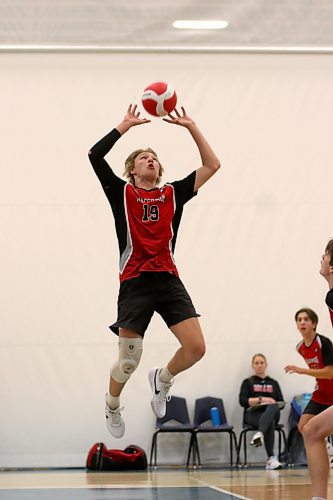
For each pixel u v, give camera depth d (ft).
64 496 39.63
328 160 79.05
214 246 77.46
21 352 75.00
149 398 74.90
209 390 75.51
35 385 74.69
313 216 78.43
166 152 77.77
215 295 76.89
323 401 49.42
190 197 36.60
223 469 68.18
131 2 68.49
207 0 68.64
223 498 36.63
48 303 75.66
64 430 74.38
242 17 70.49
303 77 79.51
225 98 78.69
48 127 77.20
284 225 78.18
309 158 78.95
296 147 78.95
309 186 78.69
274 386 73.36
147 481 51.62
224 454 74.28
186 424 73.10
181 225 77.36
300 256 77.92
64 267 76.13
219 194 77.97
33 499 38.04
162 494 39.81
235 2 68.90
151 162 36.06
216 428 71.20
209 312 76.64
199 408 73.87
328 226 78.48
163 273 34.83
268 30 72.13
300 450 72.64
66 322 75.61
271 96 79.15
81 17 70.08
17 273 75.77
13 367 74.74
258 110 78.95
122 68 78.13
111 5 68.69
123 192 35.17
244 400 72.49
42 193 76.69
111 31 71.92
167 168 77.51
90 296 76.07
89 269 76.38
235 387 75.77
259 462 74.02
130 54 78.07
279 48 76.18
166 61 78.33
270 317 77.05
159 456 73.97
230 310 76.84
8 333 75.10
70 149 77.20
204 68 78.69
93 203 77.05
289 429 74.28
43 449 73.97
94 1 68.13
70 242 76.48
